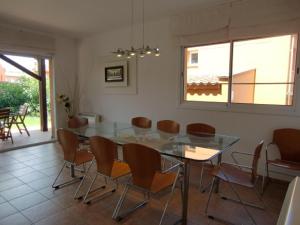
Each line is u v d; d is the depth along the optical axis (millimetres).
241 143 3432
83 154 2918
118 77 4926
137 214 2311
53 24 4480
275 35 3057
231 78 3531
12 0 3266
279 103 3207
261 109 3232
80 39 5660
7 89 6242
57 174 3316
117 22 4359
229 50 3520
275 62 3195
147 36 4359
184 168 2078
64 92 5582
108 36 5023
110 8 3611
